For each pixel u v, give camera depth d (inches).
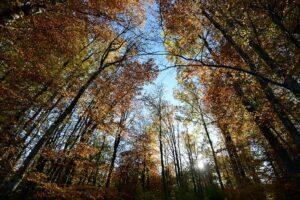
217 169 735.1
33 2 239.5
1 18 223.6
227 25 366.6
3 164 419.8
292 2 295.7
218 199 633.6
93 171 738.2
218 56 391.9
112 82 596.7
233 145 615.5
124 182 1023.0
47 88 516.7
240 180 586.9
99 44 581.6
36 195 488.1
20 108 480.4
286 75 277.3
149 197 964.0
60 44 440.8
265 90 364.5
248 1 321.7
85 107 599.8
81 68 585.3
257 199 477.4
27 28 366.0
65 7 304.8
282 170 495.8
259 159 577.3
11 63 433.4
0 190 291.9
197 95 767.1
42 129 576.1
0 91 430.9
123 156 1026.1
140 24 465.4
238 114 506.9
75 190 540.4
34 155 323.9
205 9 369.7
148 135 1055.0
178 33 378.0
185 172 1454.2
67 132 740.0
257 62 395.9
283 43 363.6
